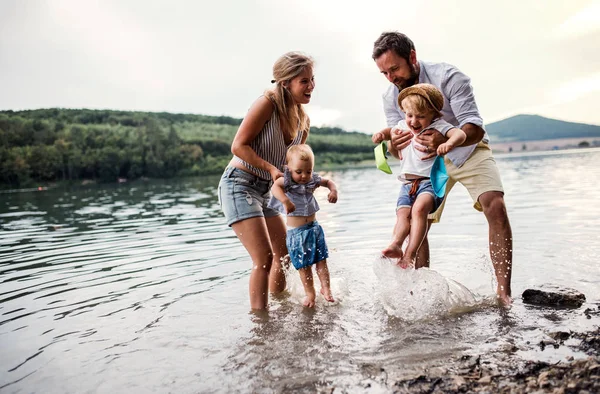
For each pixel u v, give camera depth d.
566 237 5.12
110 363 2.65
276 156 3.93
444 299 3.27
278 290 4.09
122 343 2.93
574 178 12.66
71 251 6.04
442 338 2.74
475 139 3.53
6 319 3.44
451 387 2.14
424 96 3.45
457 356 2.47
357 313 3.32
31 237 7.49
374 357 2.54
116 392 2.31
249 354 2.69
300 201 3.68
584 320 2.84
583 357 2.33
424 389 2.14
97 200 15.50
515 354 2.43
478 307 3.26
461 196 10.18
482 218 6.86
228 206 3.72
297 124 3.96
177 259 5.21
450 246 5.11
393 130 3.83
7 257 5.86
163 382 2.40
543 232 5.49
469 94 3.59
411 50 3.68
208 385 2.34
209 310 3.50
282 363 2.54
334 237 6.02
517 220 6.47
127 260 5.29
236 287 4.04
